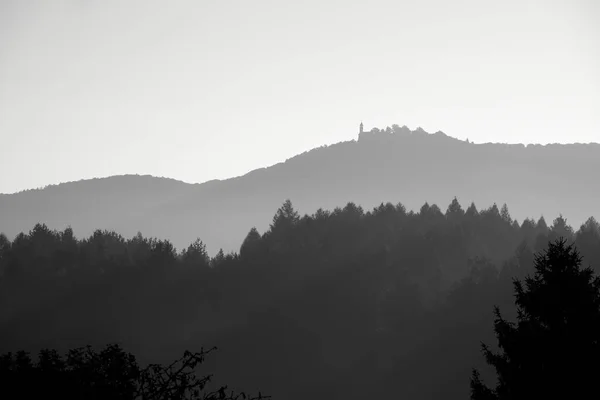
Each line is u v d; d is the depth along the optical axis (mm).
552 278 79438
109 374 47781
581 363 73688
